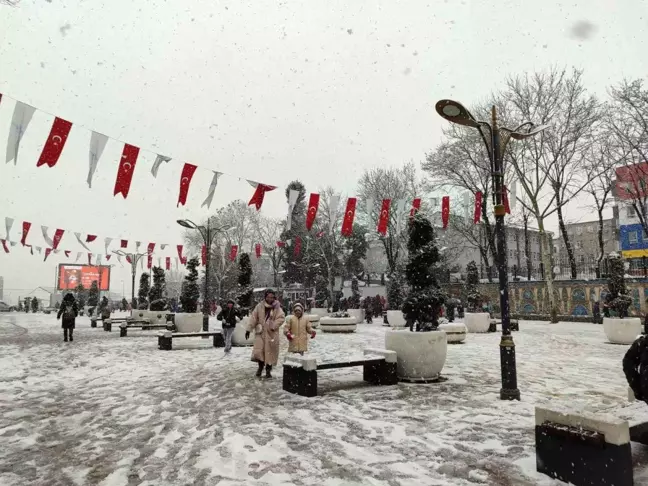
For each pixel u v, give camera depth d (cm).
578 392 744
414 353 845
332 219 1284
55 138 666
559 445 380
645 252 3612
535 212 2806
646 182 2692
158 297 2928
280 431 540
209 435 529
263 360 916
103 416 622
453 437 507
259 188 1046
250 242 5231
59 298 7281
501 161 771
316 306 3506
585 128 2677
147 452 475
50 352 1406
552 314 2708
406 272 930
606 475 342
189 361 1177
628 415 438
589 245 5956
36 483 398
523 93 2791
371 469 415
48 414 636
